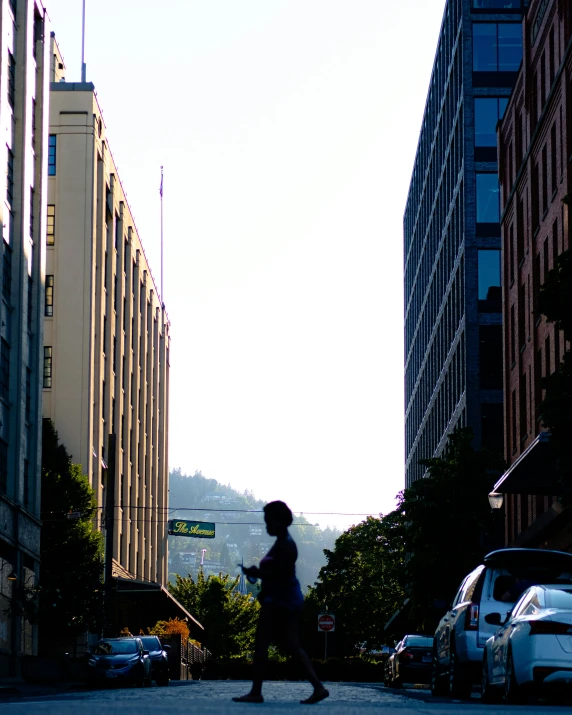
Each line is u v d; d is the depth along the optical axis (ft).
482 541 145.48
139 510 246.68
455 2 244.63
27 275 144.56
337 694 71.26
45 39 155.33
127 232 231.50
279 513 33.24
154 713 27.76
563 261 84.48
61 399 184.65
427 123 304.09
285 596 33.19
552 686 44.80
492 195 226.79
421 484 144.77
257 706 31.76
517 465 124.67
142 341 255.50
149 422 264.31
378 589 249.96
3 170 136.05
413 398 339.57
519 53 231.71
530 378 165.78
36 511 146.51
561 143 145.07
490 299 223.51
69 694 79.56
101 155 200.44
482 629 59.00
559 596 47.50
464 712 31.27
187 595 325.83
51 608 141.59
